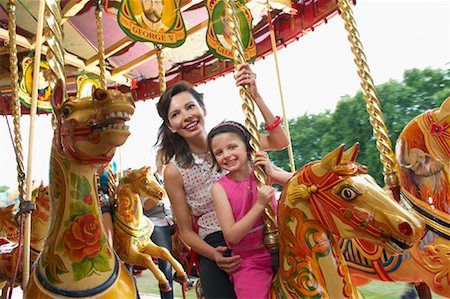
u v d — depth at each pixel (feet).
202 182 7.03
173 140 7.32
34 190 14.29
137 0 13.44
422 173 7.31
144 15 13.73
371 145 30.32
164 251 12.86
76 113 4.81
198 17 21.02
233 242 5.75
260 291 5.72
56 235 5.21
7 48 19.75
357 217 5.03
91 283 5.10
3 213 13.47
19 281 9.19
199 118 7.14
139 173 12.65
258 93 7.34
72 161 5.19
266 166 6.02
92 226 5.30
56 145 5.24
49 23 6.15
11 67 9.71
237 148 6.25
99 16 13.99
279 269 5.64
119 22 12.98
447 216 7.01
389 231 4.86
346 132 32.37
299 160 34.81
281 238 5.59
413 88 29.71
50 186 5.43
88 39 22.31
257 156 6.05
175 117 7.08
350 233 5.10
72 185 5.22
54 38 6.21
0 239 10.79
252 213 5.68
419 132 7.41
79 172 5.25
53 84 6.15
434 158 7.23
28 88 19.29
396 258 7.34
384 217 4.90
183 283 12.78
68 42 22.18
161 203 15.42
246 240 6.04
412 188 7.45
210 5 14.12
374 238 4.99
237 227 5.68
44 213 11.40
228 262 5.97
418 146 7.41
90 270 5.15
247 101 6.44
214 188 6.33
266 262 5.98
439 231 6.99
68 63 20.72
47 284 5.05
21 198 7.51
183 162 7.07
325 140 33.47
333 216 5.19
